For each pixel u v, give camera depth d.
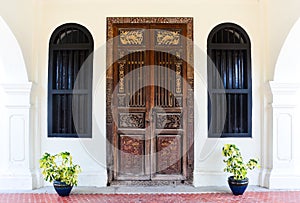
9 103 6.53
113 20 6.84
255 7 6.86
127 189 6.53
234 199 5.85
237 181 6.09
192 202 5.70
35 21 6.68
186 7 6.84
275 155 6.55
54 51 6.87
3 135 6.65
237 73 6.91
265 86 6.75
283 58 6.30
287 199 5.83
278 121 6.55
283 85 6.48
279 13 6.32
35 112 6.73
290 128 6.55
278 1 6.34
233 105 6.89
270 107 6.66
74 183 6.14
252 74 6.87
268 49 6.66
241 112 6.89
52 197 6.00
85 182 6.76
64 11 6.85
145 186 6.75
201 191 6.38
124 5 6.84
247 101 6.89
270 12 6.57
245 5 6.86
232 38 6.88
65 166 6.16
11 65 6.39
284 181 6.50
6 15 5.96
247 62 6.89
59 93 6.88
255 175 6.82
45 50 6.86
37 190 6.45
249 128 6.88
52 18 6.85
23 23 6.38
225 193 6.24
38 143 6.79
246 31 6.86
